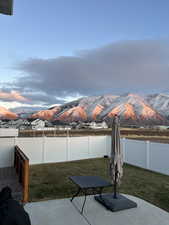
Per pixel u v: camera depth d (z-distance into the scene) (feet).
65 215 13.19
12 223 6.36
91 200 15.92
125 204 14.25
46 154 36.78
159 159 28.99
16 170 27.58
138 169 31.35
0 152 31.60
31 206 14.75
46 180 23.99
